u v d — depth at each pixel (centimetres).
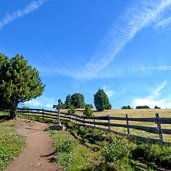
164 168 1214
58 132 2744
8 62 3838
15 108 3891
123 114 6406
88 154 1625
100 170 1280
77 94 9312
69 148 1775
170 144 1414
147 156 1352
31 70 3938
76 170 1380
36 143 2256
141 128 1738
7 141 2209
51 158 1697
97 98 7881
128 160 1340
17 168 1605
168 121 1468
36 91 3922
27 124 3512
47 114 4162
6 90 3644
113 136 1914
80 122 3262
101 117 2458
